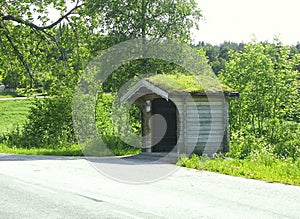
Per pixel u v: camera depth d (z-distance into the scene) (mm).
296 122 27594
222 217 7816
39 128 29375
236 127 28828
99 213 8086
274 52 30859
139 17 29750
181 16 30453
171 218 7715
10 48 30281
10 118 52938
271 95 30141
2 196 9789
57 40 30828
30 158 19078
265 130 27094
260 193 10242
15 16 29172
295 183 11578
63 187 10961
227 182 11891
